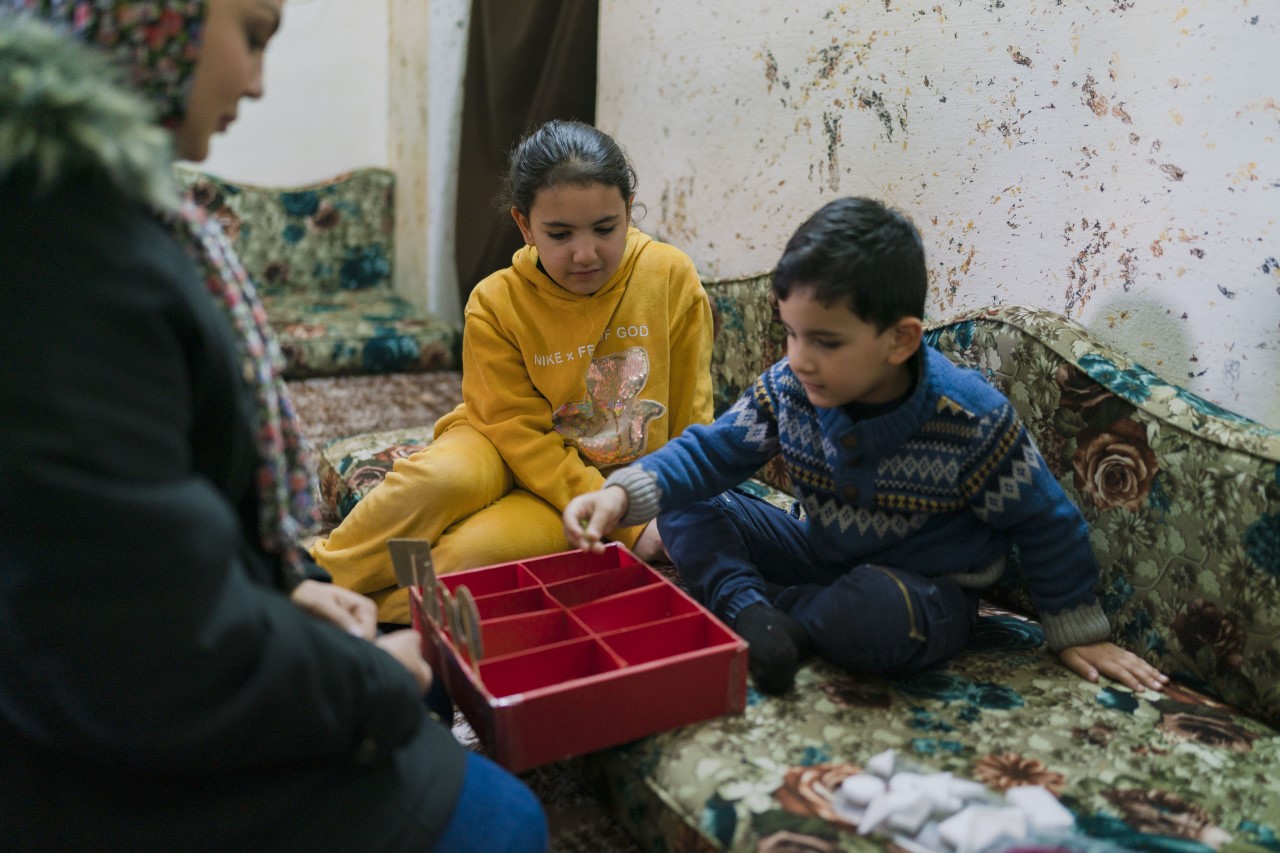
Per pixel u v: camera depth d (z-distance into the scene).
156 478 0.69
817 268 1.11
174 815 0.77
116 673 0.68
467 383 1.66
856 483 1.28
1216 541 1.19
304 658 0.77
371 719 0.83
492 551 1.52
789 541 1.44
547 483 1.56
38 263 0.67
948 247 1.64
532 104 2.61
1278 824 0.97
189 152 0.88
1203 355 1.29
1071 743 1.10
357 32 3.68
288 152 3.73
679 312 1.65
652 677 1.07
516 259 1.64
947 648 1.25
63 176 0.70
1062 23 1.39
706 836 0.96
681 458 1.34
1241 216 1.22
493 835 0.90
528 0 2.52
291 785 0.81
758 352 1.89
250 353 0.83
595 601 1.26
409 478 1.51
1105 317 1.41
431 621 1.20
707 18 2.04
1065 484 1.36
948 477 1.25
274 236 3.63
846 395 1.19
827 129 1.81
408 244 3.70
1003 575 1.49
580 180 1.42
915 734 1.11
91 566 0.66
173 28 0.79
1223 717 1.16
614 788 1.12
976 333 1.47
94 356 0.67
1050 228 1.46
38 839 0.76
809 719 1.13
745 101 1.99
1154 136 1.30
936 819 0.96
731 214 2.08
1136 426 1.27
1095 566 1.27
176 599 0.69
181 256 0.76
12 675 0.70
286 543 0.90
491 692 1.13
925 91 1.62
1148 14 1.29
